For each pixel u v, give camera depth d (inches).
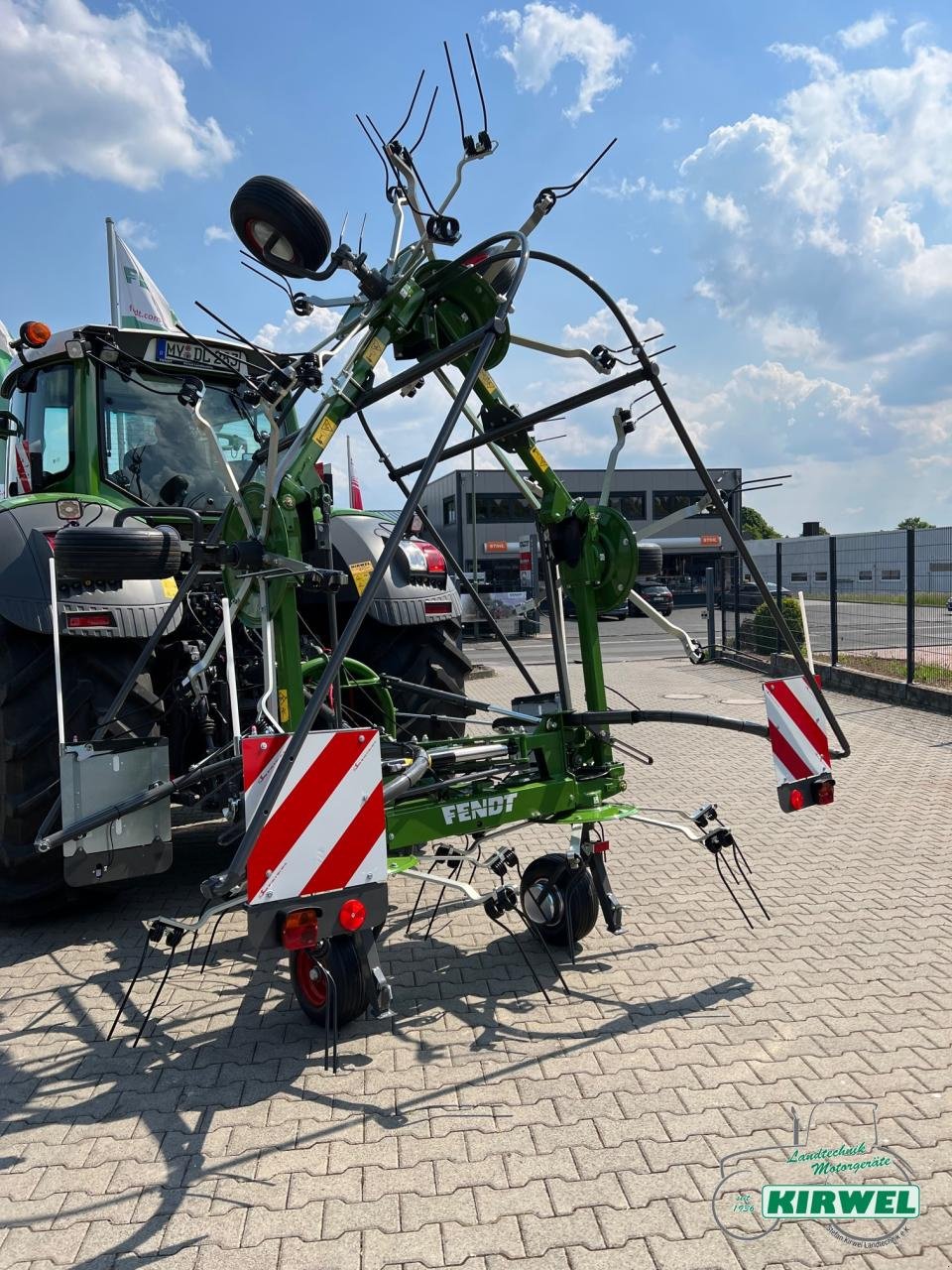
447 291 126.0
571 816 127.0
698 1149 87.0
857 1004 115.2
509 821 122.0
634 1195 81.0
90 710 141.9
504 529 1467.8
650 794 236.1
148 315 308.7
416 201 123.3
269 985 128.0
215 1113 95.8
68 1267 74.0
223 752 134.0
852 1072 99.6
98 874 116.5
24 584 139.1
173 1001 123.2
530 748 130.5
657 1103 94.9
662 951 134.0
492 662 668.7
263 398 109.7
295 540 115.0
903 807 213.8
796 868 169.9
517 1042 108.9
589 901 132.1
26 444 183.0
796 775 124.4
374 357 122.3
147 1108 97.2
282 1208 80.6
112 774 116.9
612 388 118.3
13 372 183.3
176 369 174.7
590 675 135.8
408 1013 117.3
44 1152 89.9
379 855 99.3
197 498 178.7
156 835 119.9
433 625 180.9
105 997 124.9
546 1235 76.2
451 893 163.2
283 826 93.5
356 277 117.8
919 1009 113.3
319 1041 111.1
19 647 140.9
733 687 465.7
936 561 370.9
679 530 1515.7
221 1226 78.5
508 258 121.5
